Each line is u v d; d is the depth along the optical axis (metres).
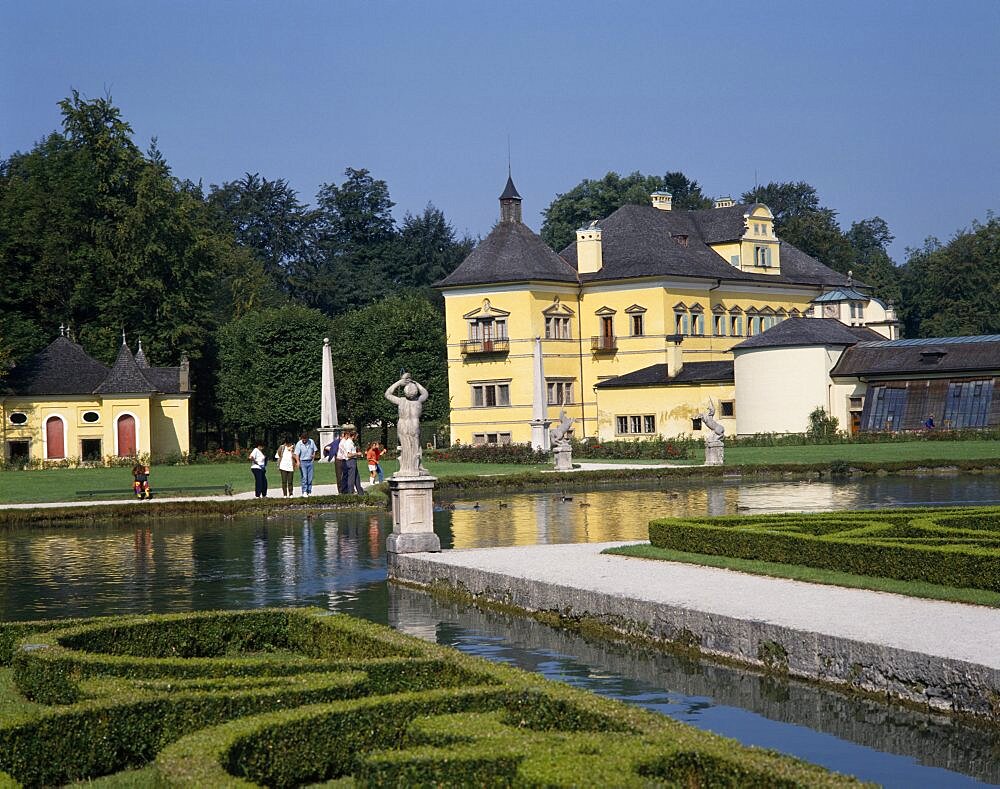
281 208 158.12
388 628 17.39
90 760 12.63
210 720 13.09
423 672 14.66
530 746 10.95
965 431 78.12
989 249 136.38
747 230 107.06
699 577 23.16
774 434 85.12
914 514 28.23
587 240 100.81
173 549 35.97
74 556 34.75
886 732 15.09
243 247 146.25
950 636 16.61
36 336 90.31
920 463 62.41
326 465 69.94
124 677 14.91
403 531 28.92
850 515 28.41
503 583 24.19
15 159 122.00
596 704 12.48
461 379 99.81
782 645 17.77
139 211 96.50
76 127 99.00
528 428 97.31
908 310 150.12
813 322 89.25
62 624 18.42
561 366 99.12
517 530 37.38
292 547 35.66
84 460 84.12
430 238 161.88
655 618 20.20
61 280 96.12
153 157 105.31
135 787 12.08
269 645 19.19
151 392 85.81
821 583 21.80
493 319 98.44
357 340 102.38
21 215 96.88
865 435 81.19
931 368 83.50
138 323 97.69
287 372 97.06
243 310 124.06
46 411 85.06
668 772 10.70
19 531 43.78
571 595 22.20
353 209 157.50
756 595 20.70
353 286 149.25
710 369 93.12
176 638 18.69
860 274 152.75
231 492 54.34
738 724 15.59
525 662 19.28
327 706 12.54
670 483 59.78
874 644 16.30
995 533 23.41
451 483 57.22
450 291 100.06
